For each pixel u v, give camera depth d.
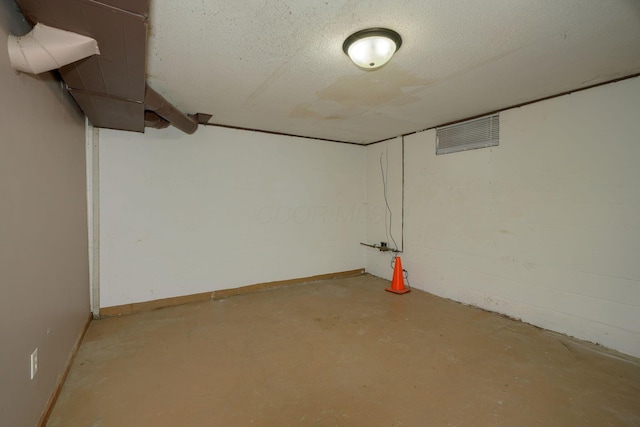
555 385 2.02
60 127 2.07
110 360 2.32
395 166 4.48
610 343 2.48
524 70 2.25
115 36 1.43
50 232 1.83
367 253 5.04
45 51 1.37
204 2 1.48
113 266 3.20
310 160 4.48
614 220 2.45
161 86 2.54
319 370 2.20
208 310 3.38
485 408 1.80
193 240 3.64
